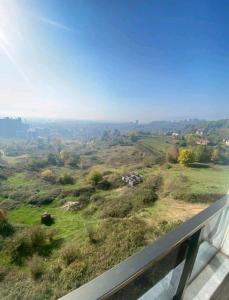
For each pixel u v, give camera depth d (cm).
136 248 661
